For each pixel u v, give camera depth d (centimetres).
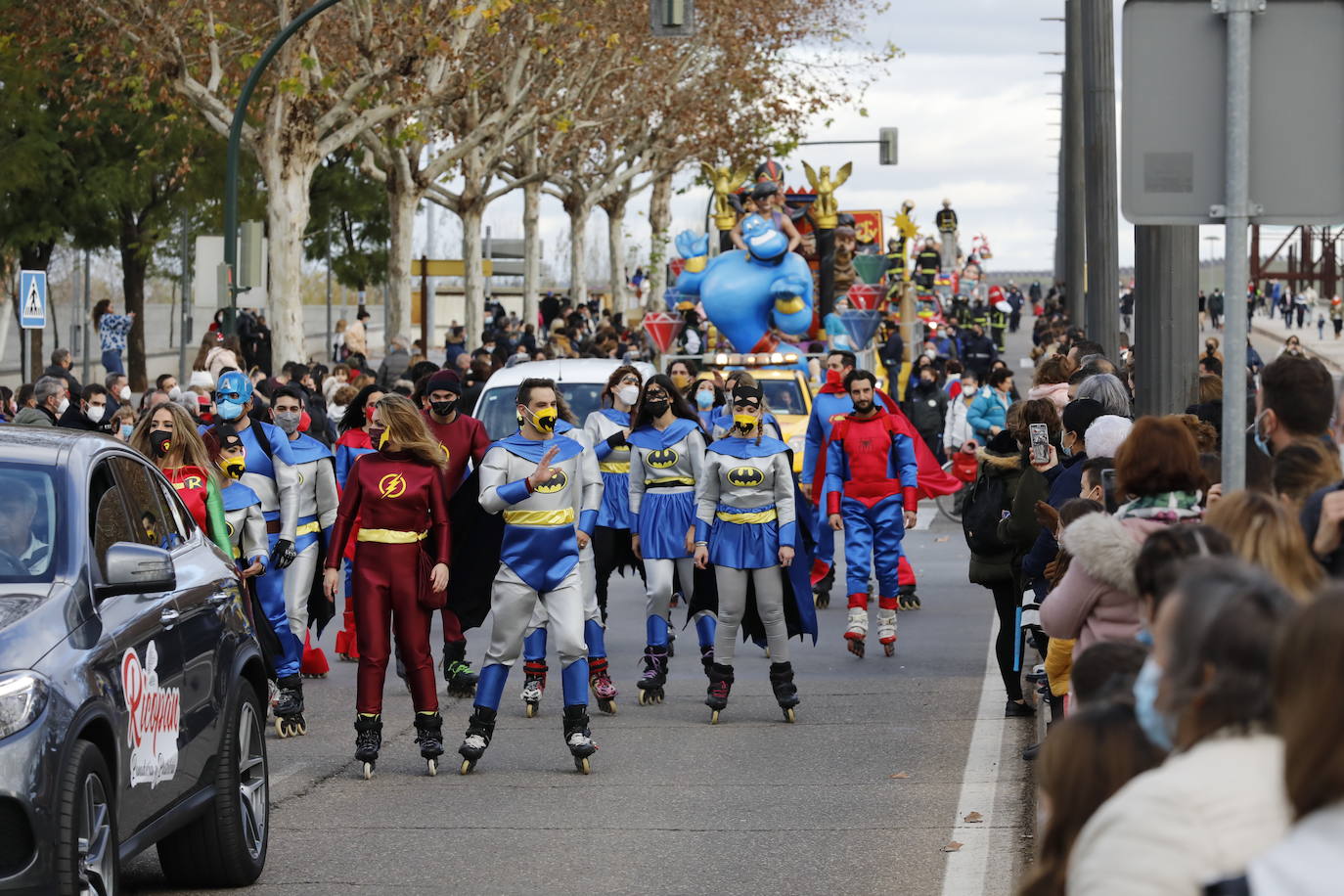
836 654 2200
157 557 1029
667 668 1986
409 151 6081
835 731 1725
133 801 1000
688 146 8531
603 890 1171
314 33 4734
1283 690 419
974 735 1686
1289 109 890
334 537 1548
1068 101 4556
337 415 3384
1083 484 1195
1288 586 708
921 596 2719
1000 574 1723
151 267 9125
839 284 4575
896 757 1594
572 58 6769
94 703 943
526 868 1232
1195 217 895
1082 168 4550
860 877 1191
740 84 8000
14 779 881
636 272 11569
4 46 4841
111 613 1014
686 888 1172
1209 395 1797
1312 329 13738
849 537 2148
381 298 17325
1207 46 894
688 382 2602
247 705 1212
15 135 6134
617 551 2112
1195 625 491
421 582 1550
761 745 1664
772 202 4106
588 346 5381
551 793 1475
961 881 1173
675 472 1911
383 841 1316
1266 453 1136
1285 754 419
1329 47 888
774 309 4134
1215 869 459
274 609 1756
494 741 1717
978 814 1369
